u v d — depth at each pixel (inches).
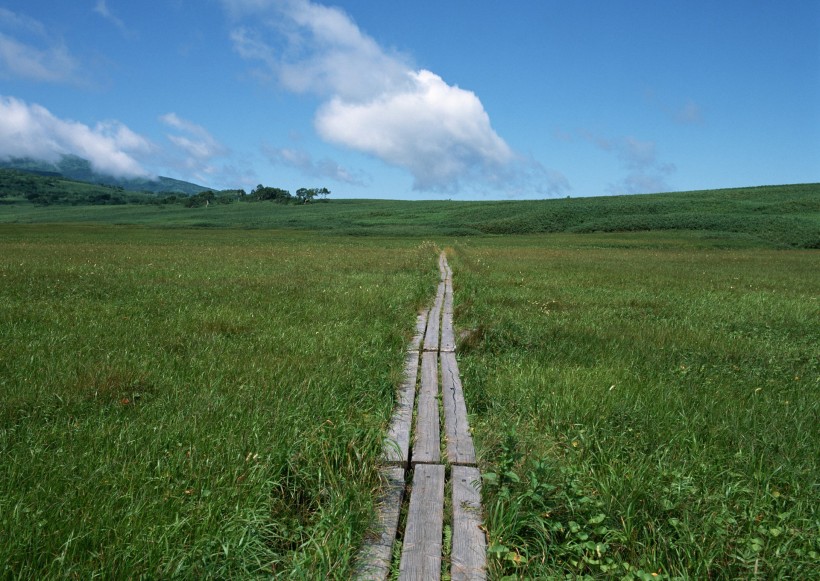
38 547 131.0
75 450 184.2
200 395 240.8
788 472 187.3
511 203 5487.2
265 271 885.8
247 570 135.0
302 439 189.3
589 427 221.3
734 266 1291.8
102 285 627.2
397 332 398.3
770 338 444.1
